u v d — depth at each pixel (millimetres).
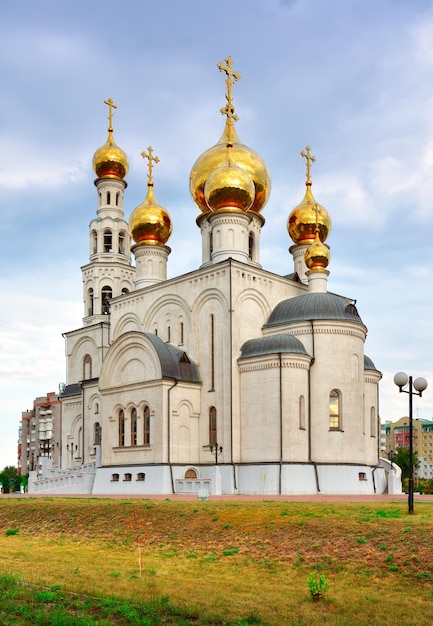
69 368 79750
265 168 68625
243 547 25531
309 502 35719
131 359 59688
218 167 65125
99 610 16922
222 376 56500
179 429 56438
